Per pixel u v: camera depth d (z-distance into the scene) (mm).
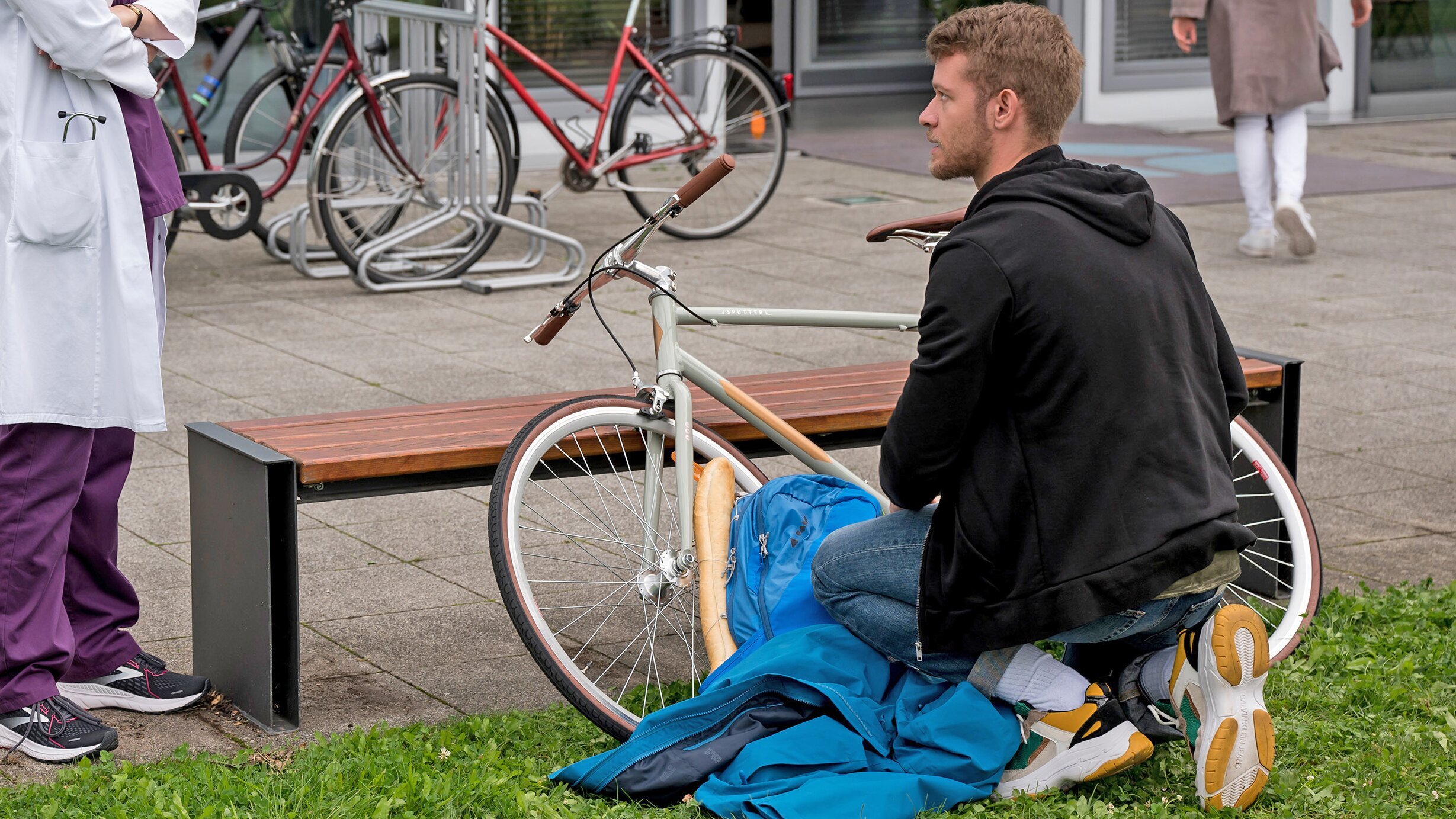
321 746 2922
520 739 3045
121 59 2906
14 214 2869
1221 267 8031
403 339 6473
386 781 2752
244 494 3096
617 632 3654
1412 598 3744
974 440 2691
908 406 2650
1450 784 2854
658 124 11367
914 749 2832
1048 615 2623
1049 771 2807
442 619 3742
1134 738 2773
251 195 7238
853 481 3367
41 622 3002
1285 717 3129
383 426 3385
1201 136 12531
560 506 4453
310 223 8484
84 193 2910
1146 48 13508
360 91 7109
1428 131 13094
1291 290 7520
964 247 2631
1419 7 13945
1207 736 2746
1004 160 2801
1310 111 14023
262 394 5602
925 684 2928
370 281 7359
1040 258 2607
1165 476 2639
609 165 8289
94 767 2898
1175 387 2676
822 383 3918
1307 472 4898
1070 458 2615
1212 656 2721
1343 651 3408
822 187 10320
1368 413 5551
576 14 11086
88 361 2967
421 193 7543
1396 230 9000
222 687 3268
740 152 11484
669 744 2812
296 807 2648
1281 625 3508
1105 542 2611
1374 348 6449
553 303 7227
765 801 2650
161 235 3139
